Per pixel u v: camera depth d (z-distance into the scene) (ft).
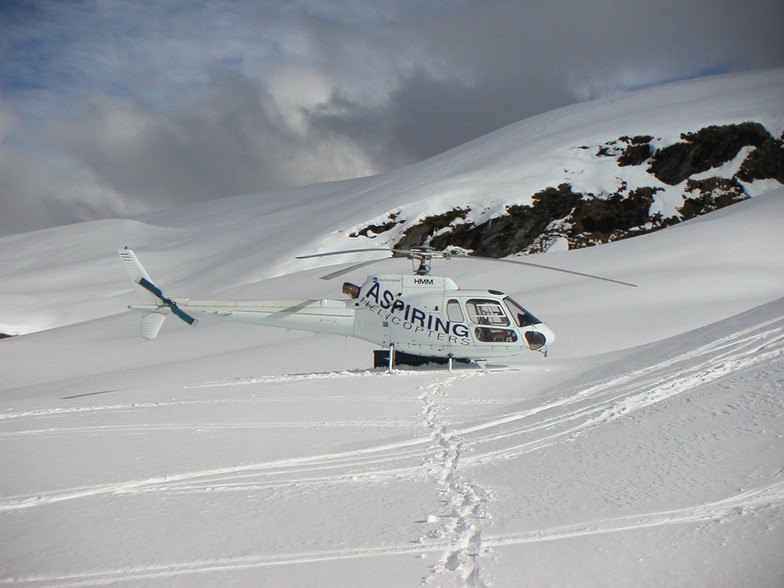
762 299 101.30
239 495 23.26
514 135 347.15
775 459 20.56
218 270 304.30
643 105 325.01
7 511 22.18
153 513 21.43
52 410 47.29
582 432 28.37
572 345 85.25
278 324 61.87
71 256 386.11
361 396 44.98
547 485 22.08
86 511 21.85
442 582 15.35
